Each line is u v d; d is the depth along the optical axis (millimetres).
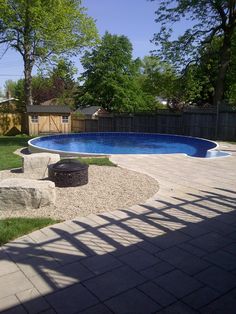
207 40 23641
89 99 40469
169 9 24016
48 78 27750
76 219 4906
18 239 4207
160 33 24922
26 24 24844
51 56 26188
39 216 5082
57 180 6848
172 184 7086
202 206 5508
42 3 24281
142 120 24188
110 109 40031
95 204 5648
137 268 3447
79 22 26062
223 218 4930
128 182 7270
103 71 39906
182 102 34250
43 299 2914
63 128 28500
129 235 4305
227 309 2758
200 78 27406
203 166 9297
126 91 39344
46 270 3424
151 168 9016
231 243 4062
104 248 3930
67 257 3705
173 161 10156
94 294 2982
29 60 26656
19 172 8672
